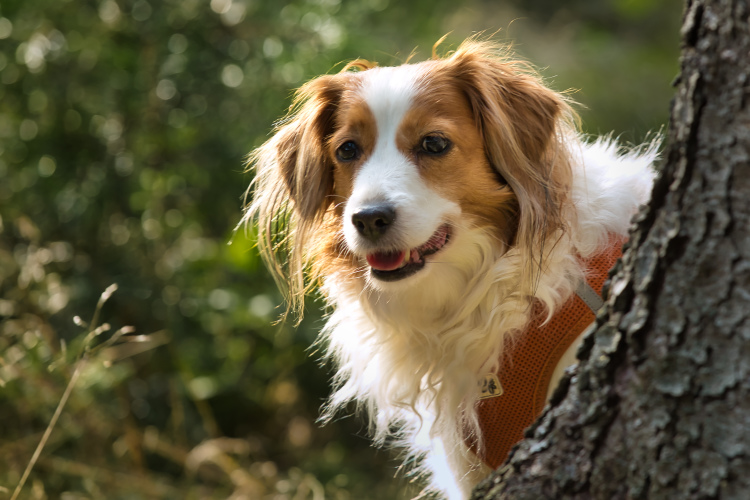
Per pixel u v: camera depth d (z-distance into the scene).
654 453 1.65
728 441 1.56
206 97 4.88
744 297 1.56
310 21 4.80
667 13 10.09
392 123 2.76
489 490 1.95
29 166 4.84
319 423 5.29
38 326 4.14
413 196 2.66
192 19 4.88
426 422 3.03
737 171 1.56
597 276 2.65
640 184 2.80
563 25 9.49
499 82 2.84
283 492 4.27
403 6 5.39
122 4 4.84
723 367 1.58
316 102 3.07
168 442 4.71
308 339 4.83
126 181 4.89
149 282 4.91
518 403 2.74
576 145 2.86
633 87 8.16
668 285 1.64
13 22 4.63
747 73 1.54
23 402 4.14
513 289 2.73
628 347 1.71
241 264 4.64
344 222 2.75
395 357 2.96
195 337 5.01
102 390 4.42
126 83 4.78
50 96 4.72
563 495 1.80
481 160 2.79
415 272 2.71
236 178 4.94
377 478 4.85
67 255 4.85
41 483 3.81
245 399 5.29
